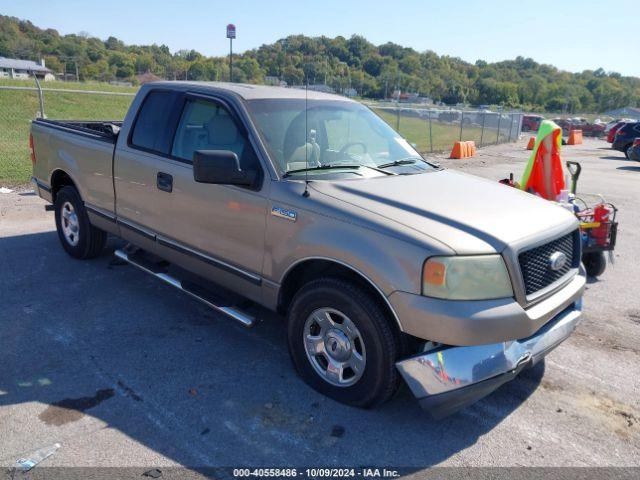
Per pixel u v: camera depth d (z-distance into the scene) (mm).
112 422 3189
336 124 4406
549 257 3332
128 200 4828
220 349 4133
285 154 3828
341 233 3242
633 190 13031
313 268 3639
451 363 2961
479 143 26703
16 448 2930
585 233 5914
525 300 3090
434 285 2922
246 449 3023
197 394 3520
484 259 2965
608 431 3371
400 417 3385
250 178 3666
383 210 3268
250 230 3756
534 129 49000
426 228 3078
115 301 4895
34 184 6340
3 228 7012
